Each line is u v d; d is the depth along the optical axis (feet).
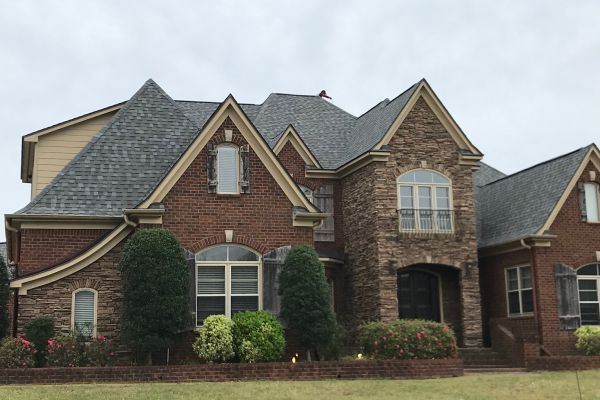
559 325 85.51
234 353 62.39
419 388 52.44
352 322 89.51
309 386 52.65
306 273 66.08
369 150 86.22
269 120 101.40
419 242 86.07
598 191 90.63
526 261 88.38
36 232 70.03
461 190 88.99
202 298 67.21
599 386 54.13
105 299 66.08
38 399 45.16
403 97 91.30
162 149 77.56
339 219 93.86
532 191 95.04
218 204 68.74
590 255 88.48
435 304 90.99
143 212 65.67
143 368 56.75
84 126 84.48
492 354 81.97
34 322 62.64
